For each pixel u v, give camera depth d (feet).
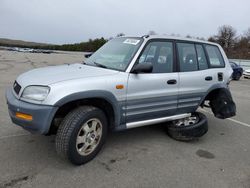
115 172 9.83
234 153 12.55
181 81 12.90
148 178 9.57
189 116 14.19
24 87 9.44
